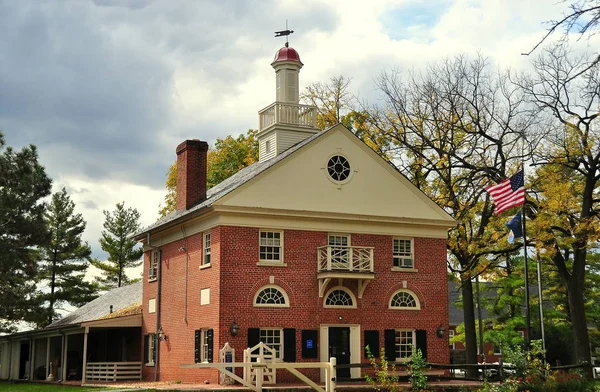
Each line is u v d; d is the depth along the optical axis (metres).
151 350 40.50
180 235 38.25
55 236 72.19
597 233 37.53
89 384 37.94
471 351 42.44
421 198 37.97
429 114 45.69
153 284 41.25
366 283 35.53
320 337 34.69
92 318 46.81
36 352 51.25
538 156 41.06
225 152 61.06
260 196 34.50
